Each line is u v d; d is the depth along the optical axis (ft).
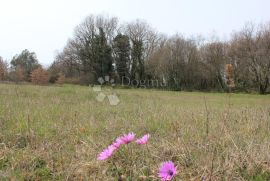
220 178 9.85
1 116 20.63
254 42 155.94
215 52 173.37
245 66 157.38
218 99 84.43
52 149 13.96
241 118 19.15
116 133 16.53
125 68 207.62
